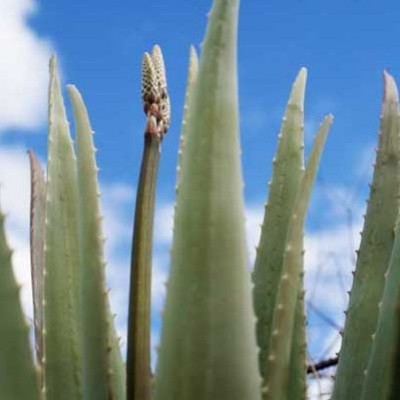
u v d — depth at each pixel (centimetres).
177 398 87
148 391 95
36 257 119
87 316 101
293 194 110
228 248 87
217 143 87
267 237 110
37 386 96
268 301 109
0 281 95
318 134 96
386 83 121
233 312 87
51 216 110
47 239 109
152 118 98
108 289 102
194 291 87
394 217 118
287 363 94
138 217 96
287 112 112
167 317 88
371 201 119
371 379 101
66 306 108
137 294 95
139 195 97
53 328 107
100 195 102
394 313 97
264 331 108
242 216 87
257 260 110
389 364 98
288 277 95
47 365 107
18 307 95
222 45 88
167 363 88
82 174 102
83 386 101
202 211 87
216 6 89
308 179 95
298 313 104
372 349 101
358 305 116
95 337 101
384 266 117
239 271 87
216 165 87
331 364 174
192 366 87
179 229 88
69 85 104
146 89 100
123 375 108
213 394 87
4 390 95
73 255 109
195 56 110
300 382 103
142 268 96
